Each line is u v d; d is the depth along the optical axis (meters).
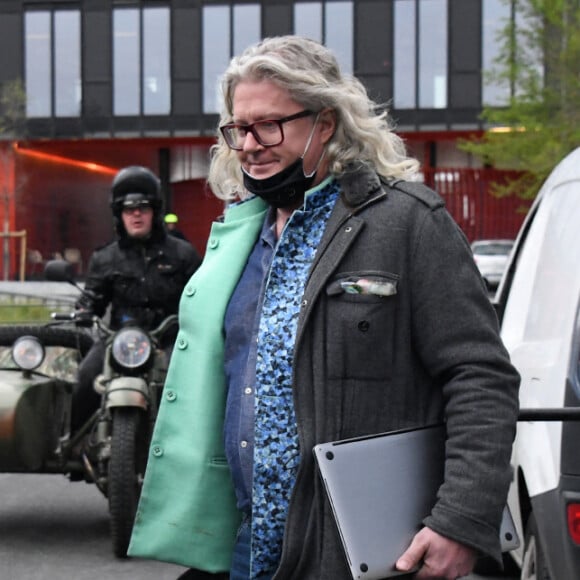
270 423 4.14
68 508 12.82
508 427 3.87
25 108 73.88
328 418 3.97
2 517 12.34
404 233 4.03
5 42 76.62
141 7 75.81
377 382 3.97
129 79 76.19
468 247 4.11
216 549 4.45
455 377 3.95
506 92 72.56
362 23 73.88
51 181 78.19
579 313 6.66
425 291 3.98
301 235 4.27
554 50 48.78
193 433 4.46
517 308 8.55
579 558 6.14
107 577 9.79
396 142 4.50
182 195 78.75
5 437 10.49
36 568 10.11
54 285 54.88
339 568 3.89
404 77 73.62
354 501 3.81
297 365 4.04
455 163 76.81
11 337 11.99
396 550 3.80
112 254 11.39
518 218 70.50
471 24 72.81
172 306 11.38
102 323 11.12
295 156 4.27
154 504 4.51
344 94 4.29
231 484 4.45
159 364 10.85
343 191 4.18
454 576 3.75
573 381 6.43
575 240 7.15
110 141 76.62
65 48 76.31
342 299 4.00
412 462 3.92
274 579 4.05
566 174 8.09
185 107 75.88
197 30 75.56
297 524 4.01
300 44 4.34
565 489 6.24
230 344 4.39
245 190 4.81
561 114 49.44
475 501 3.75
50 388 11.10
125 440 10.32
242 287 4.45
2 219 75.50
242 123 4.32
